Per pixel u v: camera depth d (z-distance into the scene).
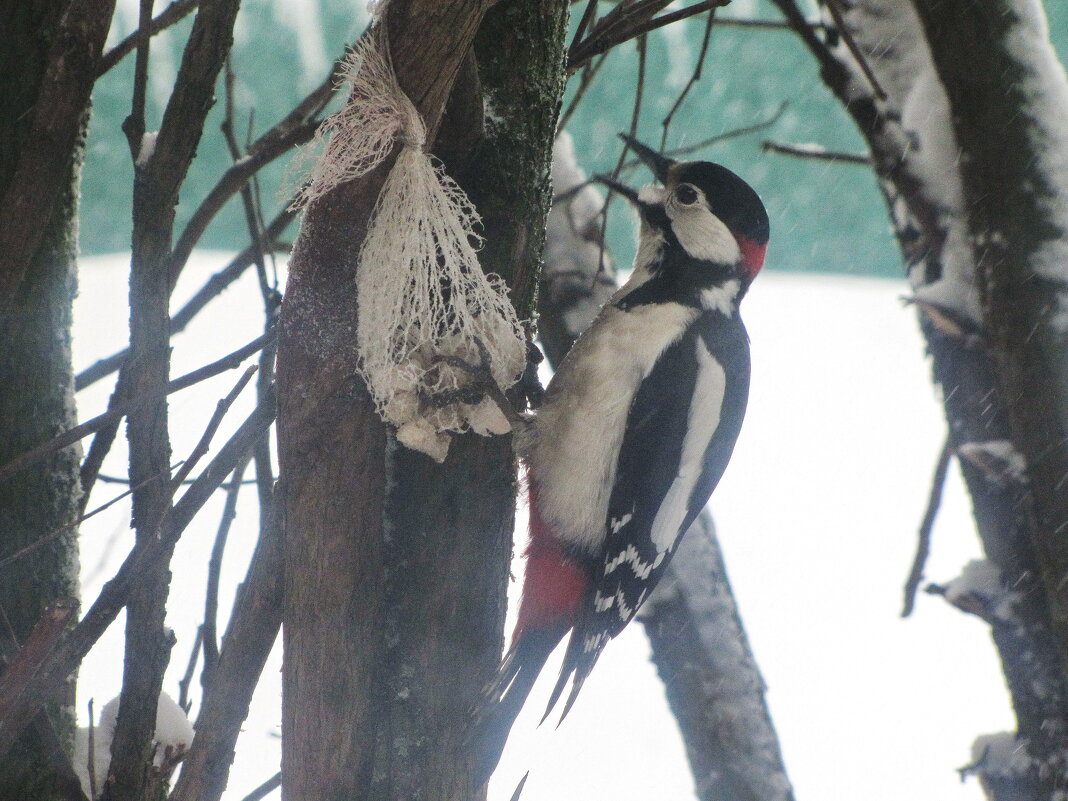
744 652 9.14
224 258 17.64
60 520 5.41
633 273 7.43
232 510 5.65
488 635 5.47
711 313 7.24
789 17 8.20
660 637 9.16
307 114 6.71
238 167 5.88
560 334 9.48
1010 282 7.02
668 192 7.37
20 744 5.07
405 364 5.35
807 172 17.27
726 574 9.39
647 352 6.95
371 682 4.93
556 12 5.72
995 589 7.43
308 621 4.85
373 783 5.07
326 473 4.82
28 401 5.32
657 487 7.03
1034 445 6.96
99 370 6.16
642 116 16.20
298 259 4.82
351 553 4.85
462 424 5.48
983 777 7.49
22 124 5.16
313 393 4.80
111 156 15.47
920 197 7.81
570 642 6.84
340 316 4.80
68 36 4.65
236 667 4.95
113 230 15.92
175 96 4.79
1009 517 7.39
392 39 4.51
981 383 7.52
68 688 5.44
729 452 7.43
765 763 8.88
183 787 4.81
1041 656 7.27
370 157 4.68
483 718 5.36
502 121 5.54
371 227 4.81
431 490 5.39
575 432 6.84
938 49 7.26
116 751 4.77
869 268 20.94
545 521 6.79
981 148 7.14
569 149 9.91
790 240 20.14
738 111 16.53
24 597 5.23
